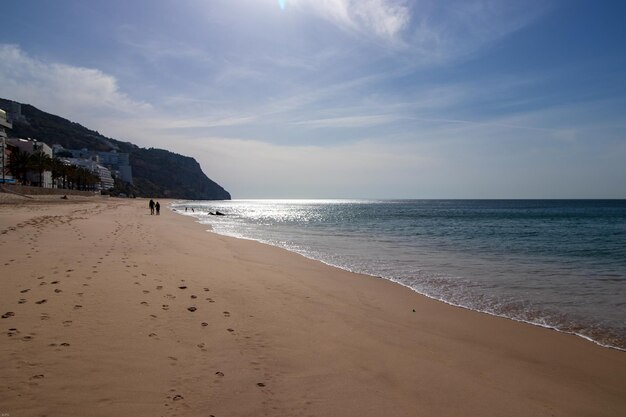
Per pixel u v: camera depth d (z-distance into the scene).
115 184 199.12
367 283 13.71
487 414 5.18
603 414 5.42
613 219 68.56
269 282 12.37
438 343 7.95
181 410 4.50
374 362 6.64
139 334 6.60
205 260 15.52
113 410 4.31
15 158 86.44
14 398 4.32
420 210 122.88
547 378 6.53
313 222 59.03
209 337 6.88
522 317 10.10
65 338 6.11
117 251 15.45
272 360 6.25
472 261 19.62
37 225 24.16
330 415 4.79
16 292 8.34
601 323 9.63
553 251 24.28
